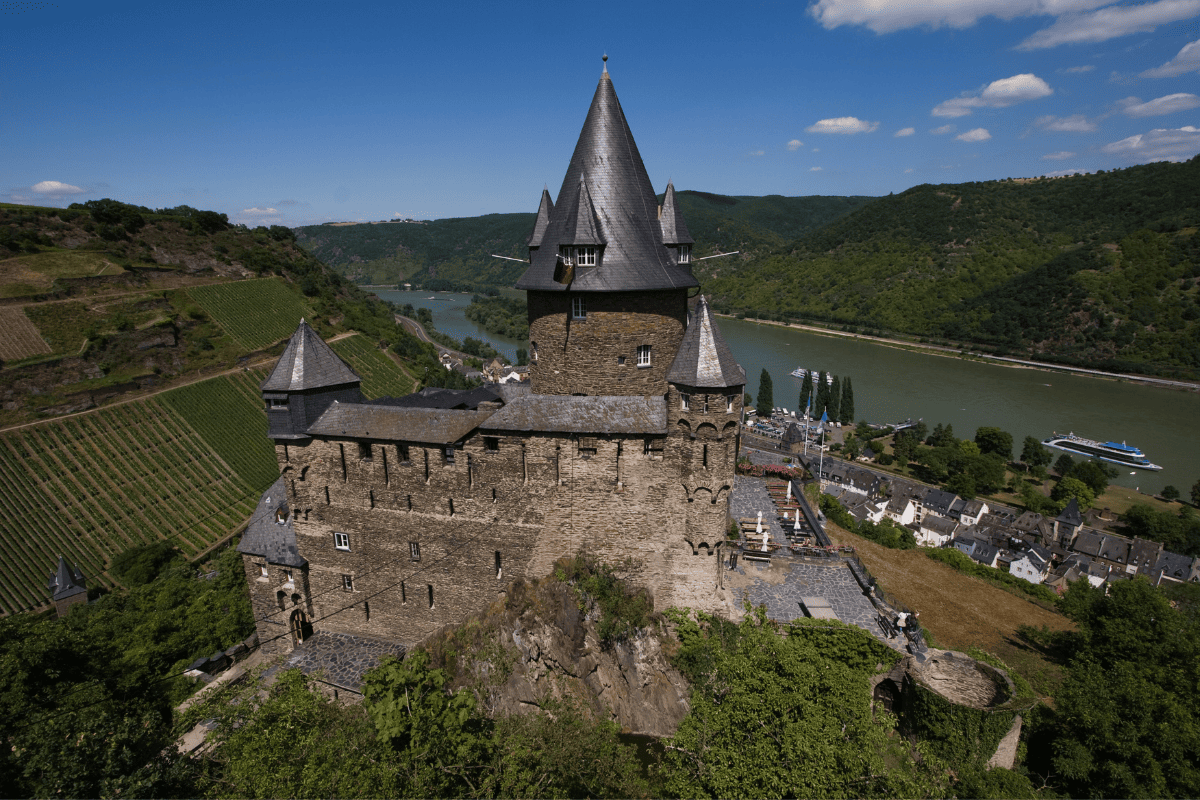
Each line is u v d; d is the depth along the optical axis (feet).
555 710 105.81
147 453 355.77
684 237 131.03
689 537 119.96
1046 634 156.56
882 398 622.13
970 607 173.17
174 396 401.08
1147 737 108.99
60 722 82.69
